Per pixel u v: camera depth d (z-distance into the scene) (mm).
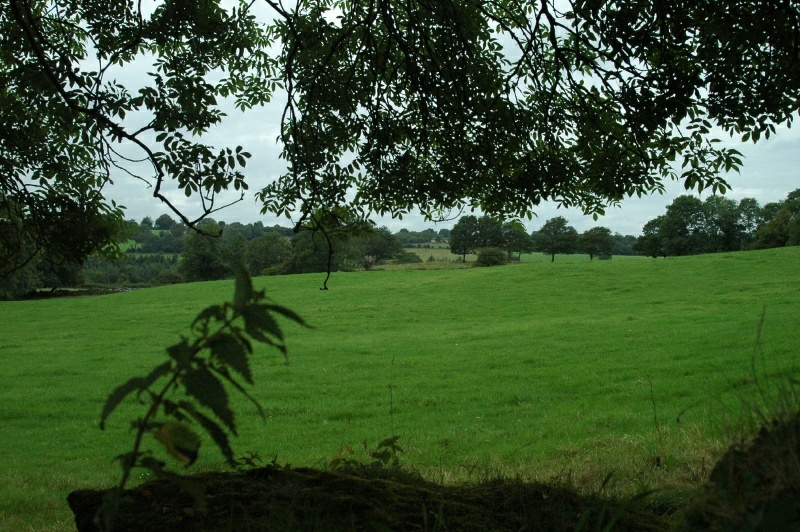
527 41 6887
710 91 6672
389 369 22547
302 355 26188
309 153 7199
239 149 6309
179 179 6195
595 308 39562
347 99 7371
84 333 37625
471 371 21484
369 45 6672
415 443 12281
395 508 2795
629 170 7344
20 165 7945
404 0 7289
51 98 6457
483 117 7320
